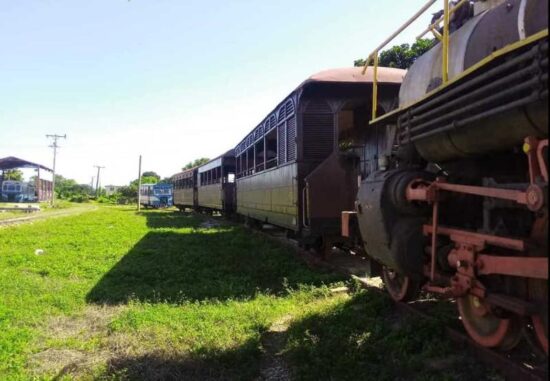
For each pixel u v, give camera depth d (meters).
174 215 35.59
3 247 15.27
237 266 11.35
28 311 7.54
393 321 6.24
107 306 7.97
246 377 5.03
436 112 4.92
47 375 5.16
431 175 5.66
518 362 4.38
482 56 4.52
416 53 16.58
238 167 22.72
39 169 61.12
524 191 3.90
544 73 3.33
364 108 10.64
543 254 3.81
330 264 10.41
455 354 4.93
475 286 4.51
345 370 4.87
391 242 5.75
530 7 4.04
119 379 4.99
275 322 6.98
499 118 4.09
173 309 7.59
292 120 11.20
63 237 18.22
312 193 9.92
